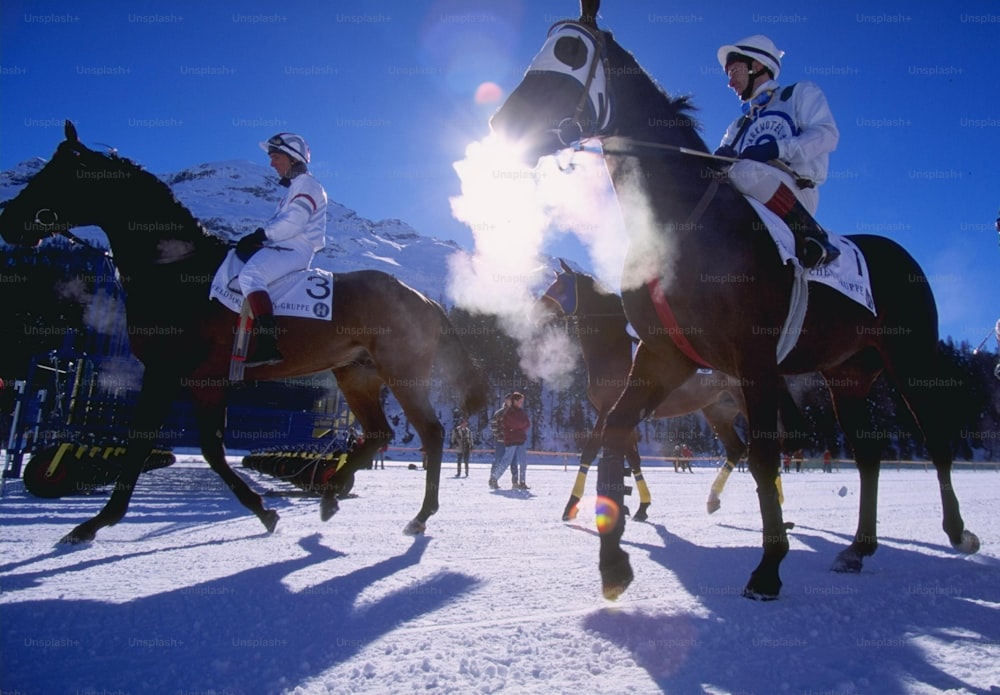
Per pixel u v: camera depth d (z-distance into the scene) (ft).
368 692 5.80
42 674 6.10
